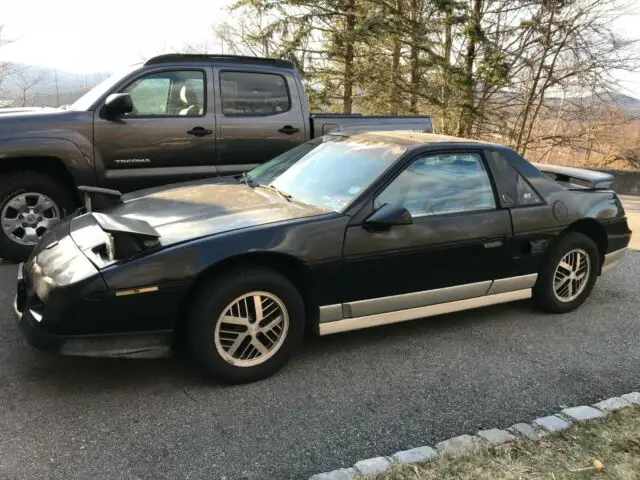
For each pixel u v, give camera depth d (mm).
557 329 4223
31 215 5223
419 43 16547
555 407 3096
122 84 5367
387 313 3617
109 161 5305
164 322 2939
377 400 3086
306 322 3488
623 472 2467
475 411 3020
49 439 2602
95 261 2912
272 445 2635
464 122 17516
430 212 3662
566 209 4285
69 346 2822
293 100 6234
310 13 16359
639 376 3508
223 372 3096
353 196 3473
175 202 3689
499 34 17266
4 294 4441
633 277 5699
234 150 5902
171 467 2443
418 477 2373
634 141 18766
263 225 3166
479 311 4539
